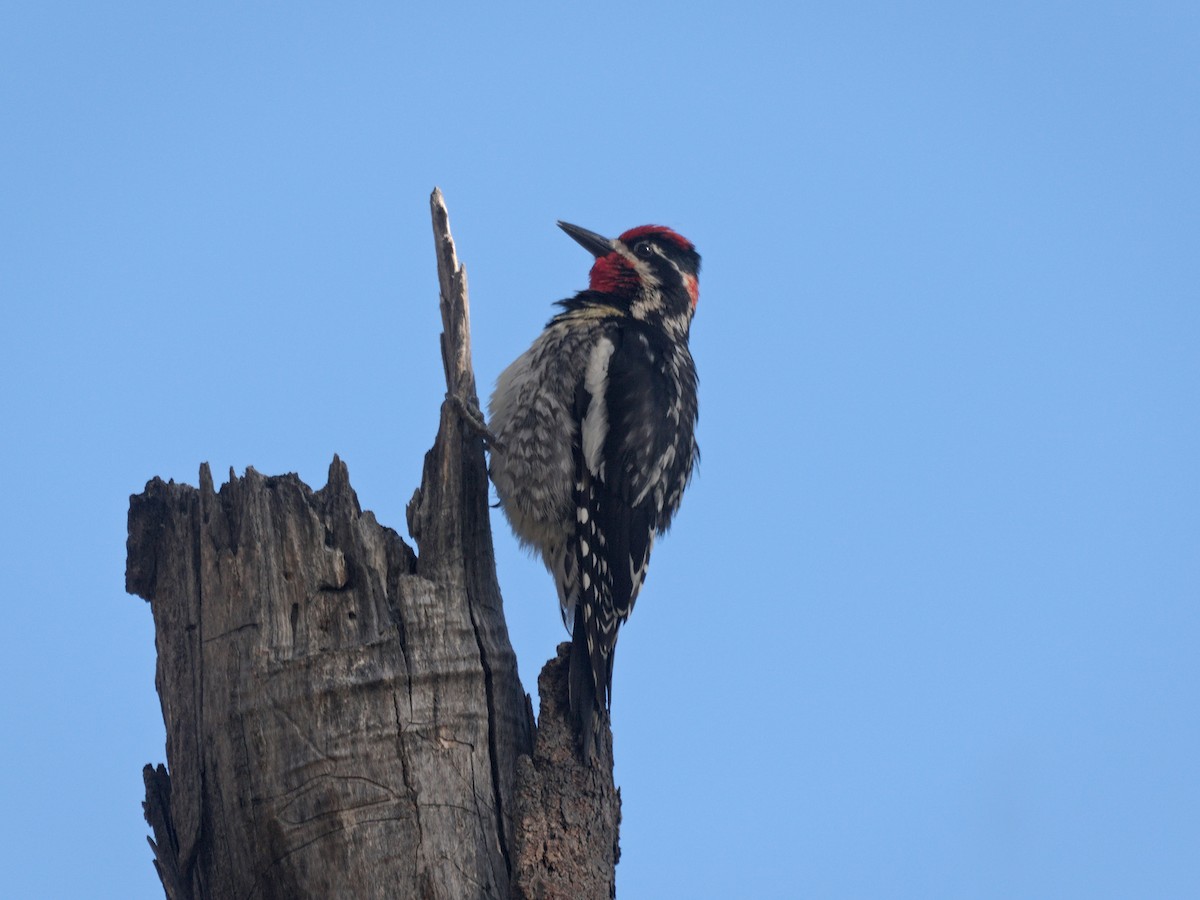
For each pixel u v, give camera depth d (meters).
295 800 9.16
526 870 9.34
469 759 9.52
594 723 10.27
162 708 10.09
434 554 10.09
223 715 9.46
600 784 10.04
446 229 12.12
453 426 10.59
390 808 9.17
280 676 9.35
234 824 9.31
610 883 9.84
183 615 9.97
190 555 10.03
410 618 9.65
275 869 9.14
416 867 9.08
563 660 10.38
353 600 9.59
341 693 9.32
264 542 9.65
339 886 9.02
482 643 9.89
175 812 9.70
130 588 10.34
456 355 11.69
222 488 10.03
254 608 9.53
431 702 9.49
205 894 9.48
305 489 9.86
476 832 9.38
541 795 9.64
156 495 10.38
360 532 9.75
